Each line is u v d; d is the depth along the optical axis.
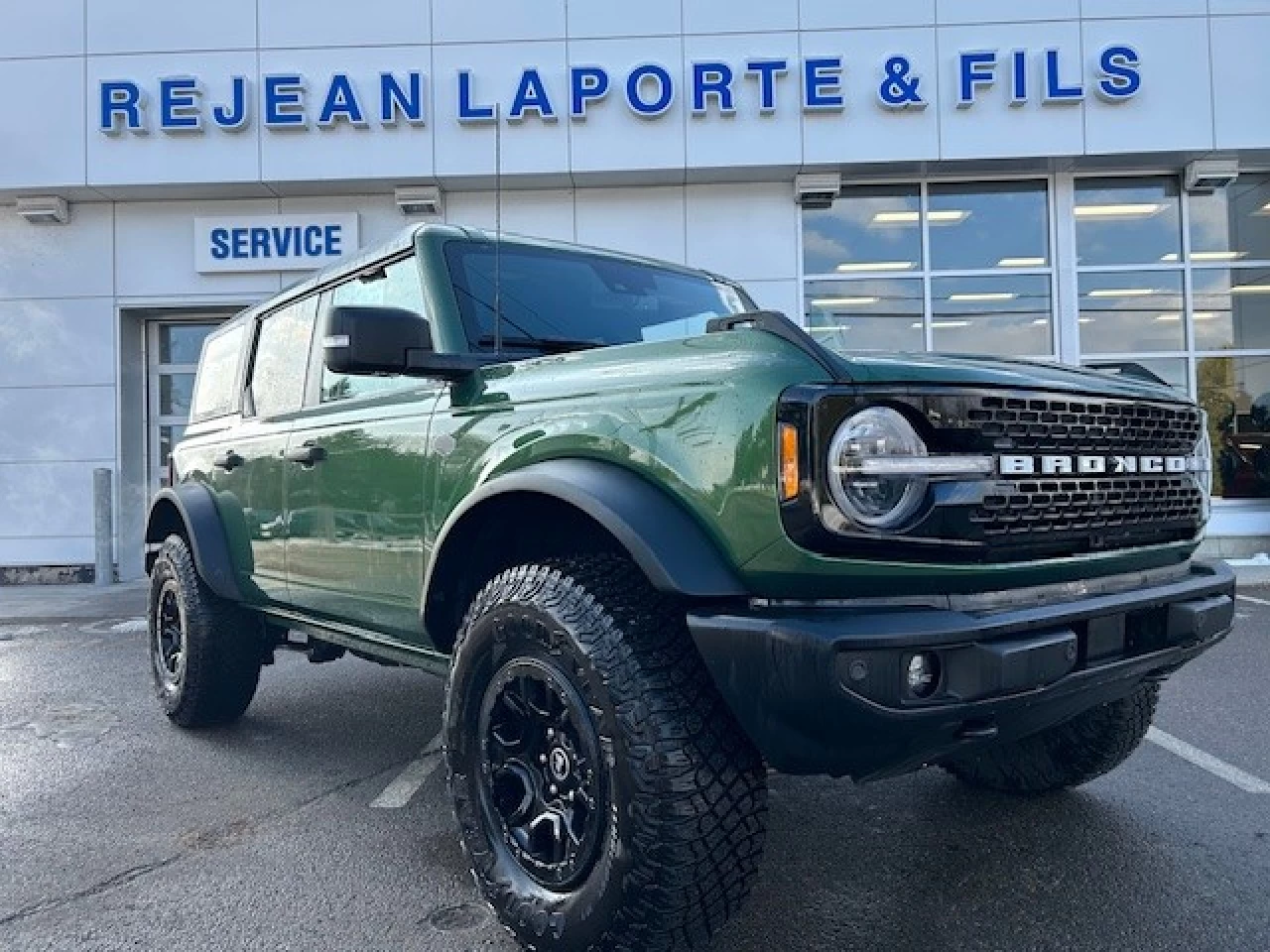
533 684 2.58
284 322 4.43
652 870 2.21
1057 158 11.41
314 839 3.57
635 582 2.47
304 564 3.88
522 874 2.58
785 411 2.17
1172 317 12.14
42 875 3.26
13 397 12.25
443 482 3.04
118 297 12.22
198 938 2.81
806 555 2.14
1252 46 11.27
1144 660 2.52
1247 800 3.77
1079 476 2.44
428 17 11.47
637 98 11.33
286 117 11.49
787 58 11.35
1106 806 3.72
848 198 12.11
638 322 3.72
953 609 2.23
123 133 11.64
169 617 5.12
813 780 4.09
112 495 12.15
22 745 4.82
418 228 3.48
